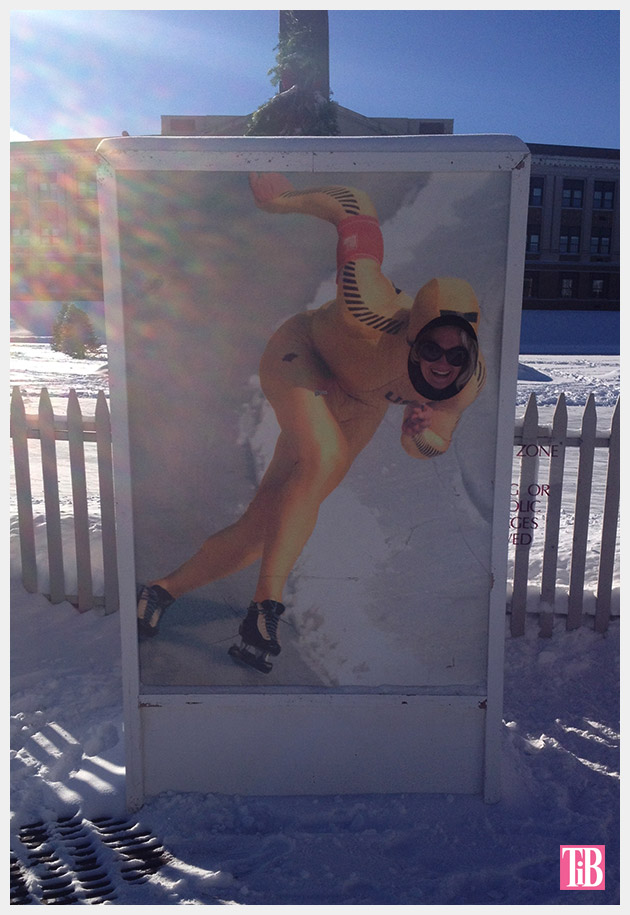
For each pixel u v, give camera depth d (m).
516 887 2.68
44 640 4.40
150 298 2.98
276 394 3.03
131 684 3.16
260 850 2.88
